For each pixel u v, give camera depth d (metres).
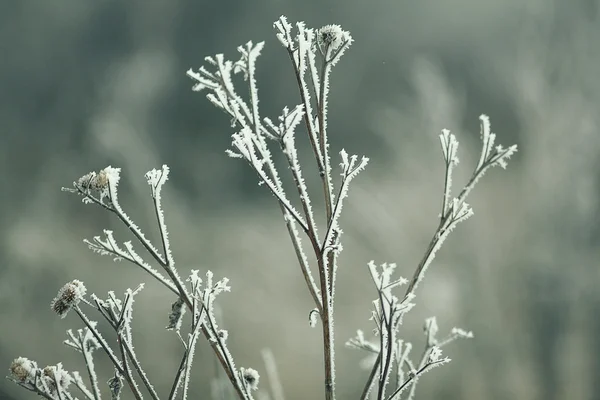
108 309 1.95
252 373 2.03
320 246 1.90
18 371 1.93
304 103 1.92
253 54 2.13
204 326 1.99
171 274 1.96
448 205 2.21
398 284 1.84
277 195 1.88
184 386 1.93
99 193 1.96
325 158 1.96
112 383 1.94
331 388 1.90
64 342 2.01
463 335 2.44
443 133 2.22
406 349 2.30
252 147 1.88
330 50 1.99
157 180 1.98
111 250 1.94
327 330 1.91
